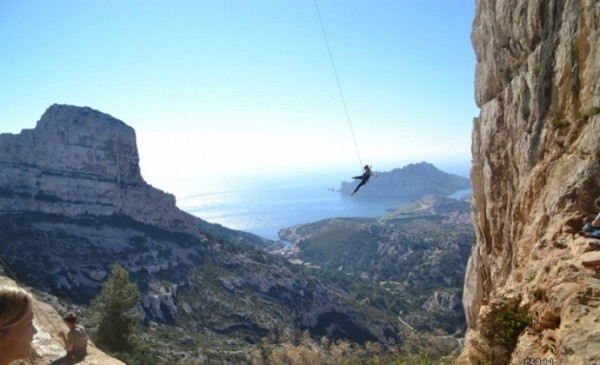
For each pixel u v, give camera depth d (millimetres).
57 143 142750
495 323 10844
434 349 123625
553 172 16156
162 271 136125
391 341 150500
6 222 120625
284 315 147250
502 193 23844
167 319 116000
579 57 16469
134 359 53531
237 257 168625
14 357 2838
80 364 10164
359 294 194750
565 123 16984
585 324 7824
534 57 20438
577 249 11117
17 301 2787
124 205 149000
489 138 25578
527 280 11844
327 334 151000
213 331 122875
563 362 7445
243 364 101625
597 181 13531
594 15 15547
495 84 26844
